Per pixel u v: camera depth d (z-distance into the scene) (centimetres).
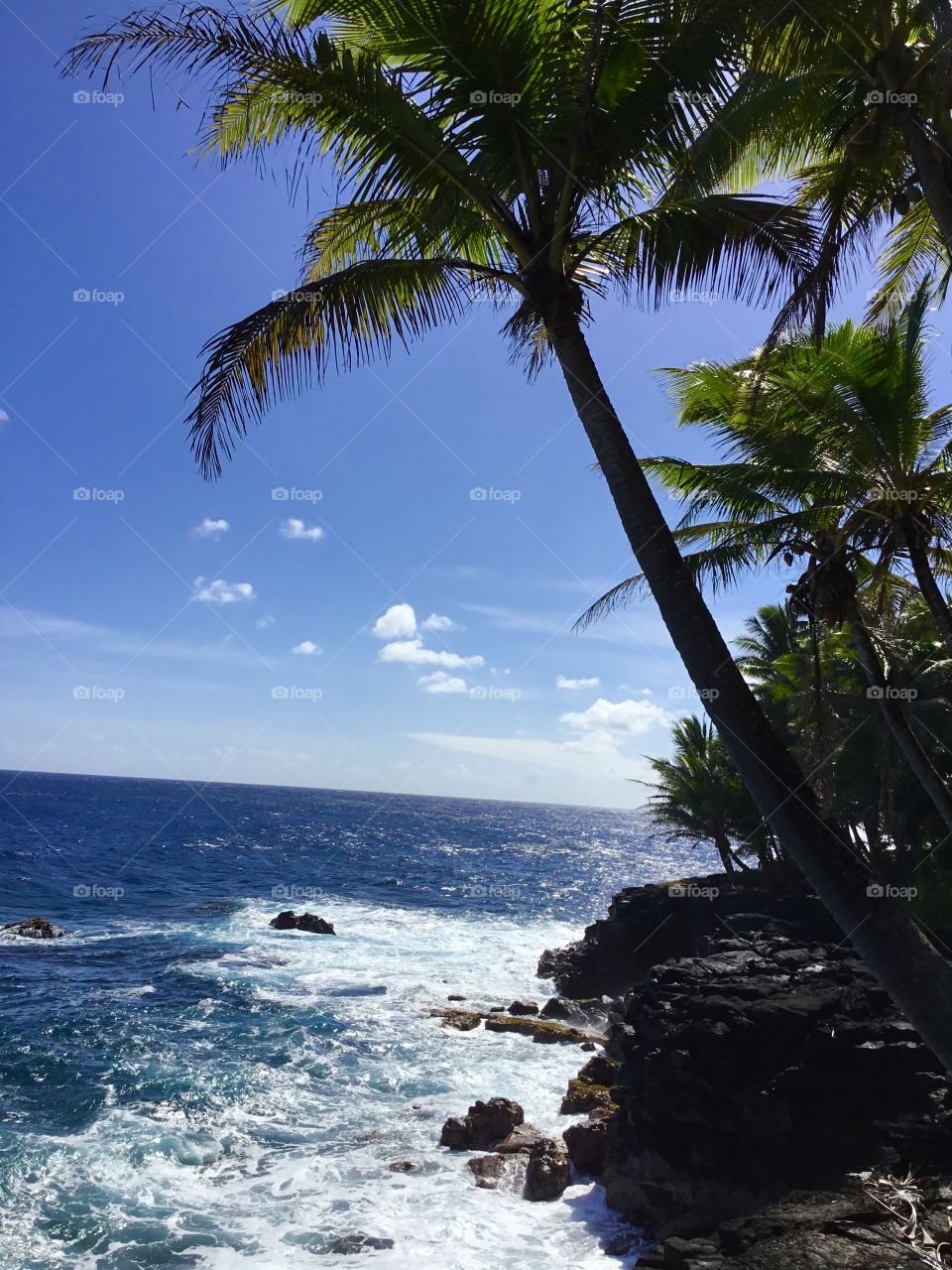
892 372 1176
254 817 14412
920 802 2495
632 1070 1450
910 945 600
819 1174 1240
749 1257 732
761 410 1260
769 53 838
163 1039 2284
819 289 782
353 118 695
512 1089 1969
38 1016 2459
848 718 2333
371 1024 2502
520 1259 1224
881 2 818
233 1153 1588
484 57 665
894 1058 1241
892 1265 711
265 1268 1186
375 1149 1619
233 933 4053
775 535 1420
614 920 3212
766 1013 1373
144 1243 1245
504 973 3347
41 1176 1438
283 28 665
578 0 682
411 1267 1191
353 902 5397
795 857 623
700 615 650
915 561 1210
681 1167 1347
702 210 745
